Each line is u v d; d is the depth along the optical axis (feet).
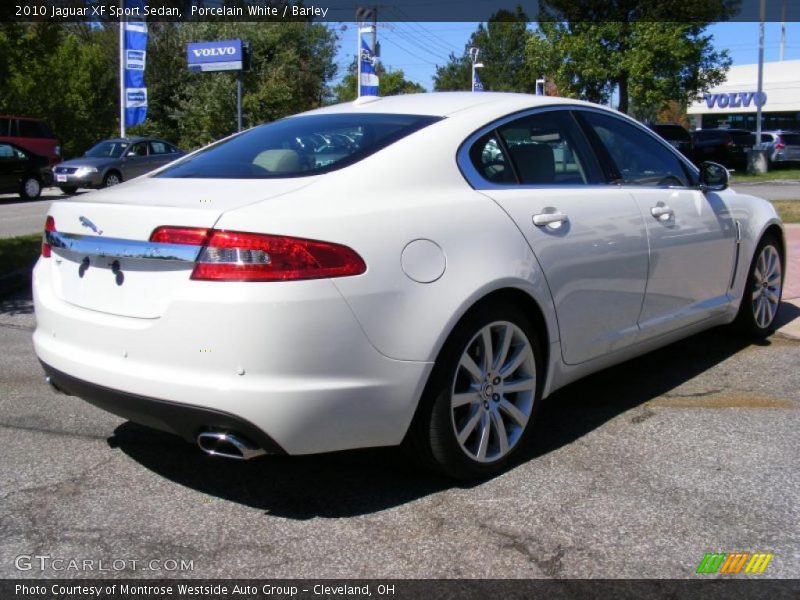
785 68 147.84
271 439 9.36
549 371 12.19
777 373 16.39
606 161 13.88
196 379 9.32
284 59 107.86
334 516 10.41
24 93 93.40
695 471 11.64
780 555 9.38
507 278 10.98
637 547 9.56
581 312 12.50
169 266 9.62
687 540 9.71
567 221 12.21
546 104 13.34
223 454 9.75
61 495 11.05
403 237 10.09
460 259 10.55
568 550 9.51
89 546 9.69
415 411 10.39
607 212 13.02
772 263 18.45
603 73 73.67
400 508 10.60
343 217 9.75
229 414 9.20
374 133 11.59
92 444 12.90
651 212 13.99
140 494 11.09
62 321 10.85
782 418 13.79
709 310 15.94
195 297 9.30
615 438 12.97
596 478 11.45
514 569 9.13
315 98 131.34
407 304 9.96
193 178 11.40
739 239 16.70
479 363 11.19
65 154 102.17
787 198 55.57
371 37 67.62
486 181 11.64
